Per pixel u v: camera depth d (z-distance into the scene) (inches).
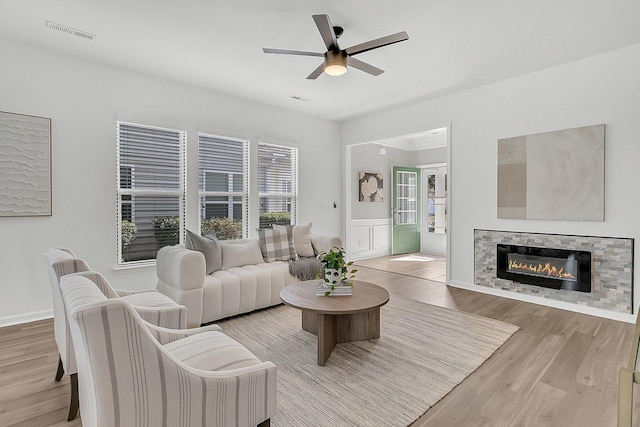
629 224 125.4
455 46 124.3
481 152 167.0
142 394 40.6
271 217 201.8
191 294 116.6
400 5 98.0
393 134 207.9
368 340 109.6
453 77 154.6
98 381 37.8
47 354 98.7
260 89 170.4
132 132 149.3
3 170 118.9
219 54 130.8
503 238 160.1
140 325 40.2
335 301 99.3
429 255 288.4
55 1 96.3
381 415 71.3
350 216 244.1
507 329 118.3
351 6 98.6
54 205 129.0
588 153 133.1
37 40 120.3
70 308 40.1
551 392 79.5
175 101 159.5
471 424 68.5
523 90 151.6
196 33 114.7
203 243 134.5
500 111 159.5
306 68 144.2
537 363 93.8
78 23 108.5
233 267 144.6
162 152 157.9
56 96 128.8
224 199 180.4
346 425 68.2
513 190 155.0
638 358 49.6
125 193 146.9
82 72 134.3
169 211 160.4
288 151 210.7
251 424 51.1
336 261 108.0
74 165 133.0
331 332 98.8
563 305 141.8
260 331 117.9
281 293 108.3
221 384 47.3
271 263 154.9
